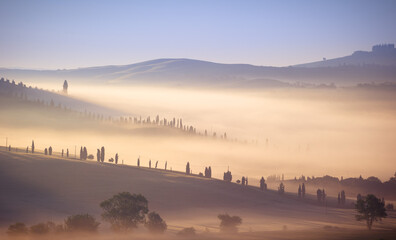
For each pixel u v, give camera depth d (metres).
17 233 131.62
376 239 128.25
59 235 127.75
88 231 129.62
